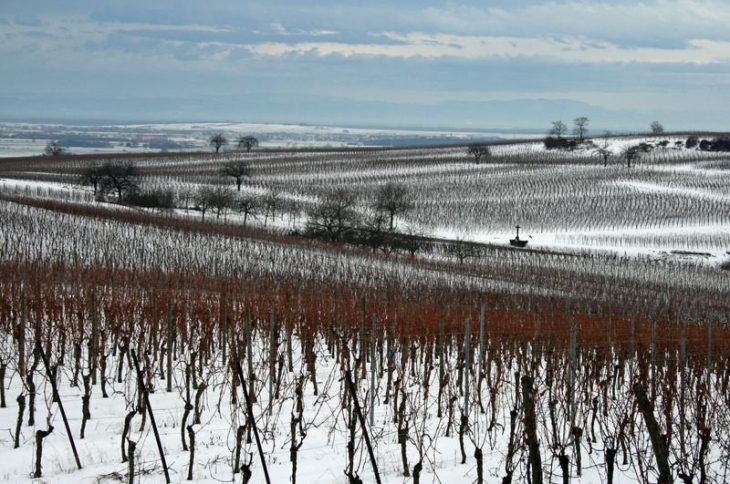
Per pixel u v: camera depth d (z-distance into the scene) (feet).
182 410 60.54
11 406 60.39
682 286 168.66
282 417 59.36
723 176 367.45
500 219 281.95
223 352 74.18
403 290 128.67
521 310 114.62
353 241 217.15
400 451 51.57
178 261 153.58
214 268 148.77
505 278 168.25
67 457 48.24
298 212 271.08
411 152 510.99
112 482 44.01
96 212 212.23
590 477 47.57
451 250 200.23
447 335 80.79
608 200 314.35
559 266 190.39
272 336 62.95
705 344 77.36
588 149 476.95
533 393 45.65
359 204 296.71
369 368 79.92
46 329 77.36
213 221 233.76
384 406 64.69
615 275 179.22
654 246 242.17
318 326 87.71
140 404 53.21
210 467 46.34
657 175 373.20
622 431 47.01
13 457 48.14
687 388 65.46
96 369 68.54
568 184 353.31
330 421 58.65
